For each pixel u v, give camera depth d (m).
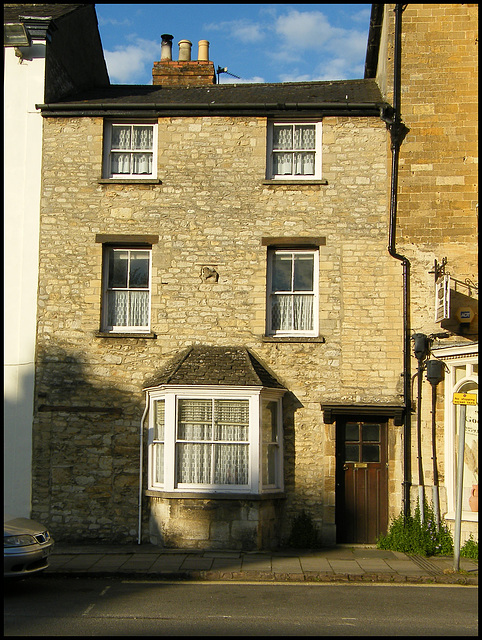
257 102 15.71
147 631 7.97
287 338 14.62
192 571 11.40
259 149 15.23
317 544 13.88
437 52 15.10
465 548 12.84
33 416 14.60
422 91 15.01
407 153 14.90
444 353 13.95
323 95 16.44
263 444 14.03
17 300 14.92
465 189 14.76
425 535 13.38
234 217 15.06
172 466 13.74
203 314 14.83
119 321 15.17
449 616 8.82
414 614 8.91
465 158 14.84
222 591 10.29
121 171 15.54
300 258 15.16
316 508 14.14
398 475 14.13
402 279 14.64
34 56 15.57
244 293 14.86
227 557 12.75
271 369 14.59
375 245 14.79
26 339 14.82
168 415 13.88
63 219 15.15
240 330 14.74
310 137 15.51
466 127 14.90
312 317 14.93
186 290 14.92
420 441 14.15
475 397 11.41
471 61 15.05
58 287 14.97
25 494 14.39
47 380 14.70
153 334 14.74
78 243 15.09
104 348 14.79
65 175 15.27
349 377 14.46
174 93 17.19
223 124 15.33
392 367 14.45
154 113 15.36
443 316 13.56
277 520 14.05
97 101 15.89
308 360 14.57
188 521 13.57
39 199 15.20
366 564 12.12
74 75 17.44
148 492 14.06
